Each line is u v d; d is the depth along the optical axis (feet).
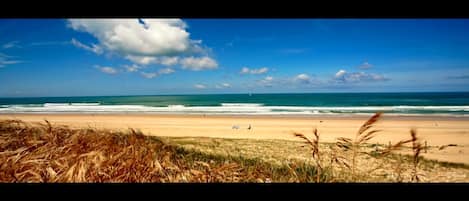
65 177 6.46
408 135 44.70
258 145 19.57
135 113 99.71
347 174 8.88
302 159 13.94
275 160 13.39
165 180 7.14
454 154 20.08
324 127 57.57
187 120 73.67
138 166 7.13
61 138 8.62
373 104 143.64
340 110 104.53
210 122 68.23
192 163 8.82
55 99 285.23
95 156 7.02
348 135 45.65
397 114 84.58
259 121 70.28
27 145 8.00
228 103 178.50
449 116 77.87
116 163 7.07
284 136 40.86
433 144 35.06
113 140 8.57
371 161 13.48
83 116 89.45
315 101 184.24
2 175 6.36
